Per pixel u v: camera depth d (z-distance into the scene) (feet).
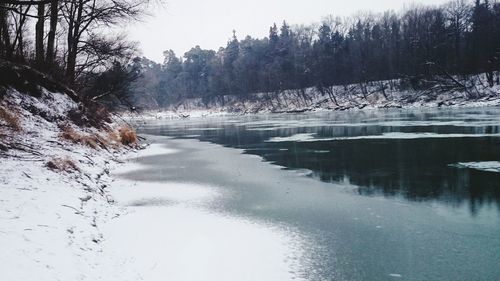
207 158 78.89
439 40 296.10
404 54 316.19
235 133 141.69
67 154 51.19
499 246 31.63
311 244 32.17
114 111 121.19
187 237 33.14
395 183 53.01
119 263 26.27
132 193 48.37
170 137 134.72
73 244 25.84
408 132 109.29
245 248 31.12
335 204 43.86
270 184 53.98
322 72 354.74
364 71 330.54
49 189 34.58
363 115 214.28
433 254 30.22
